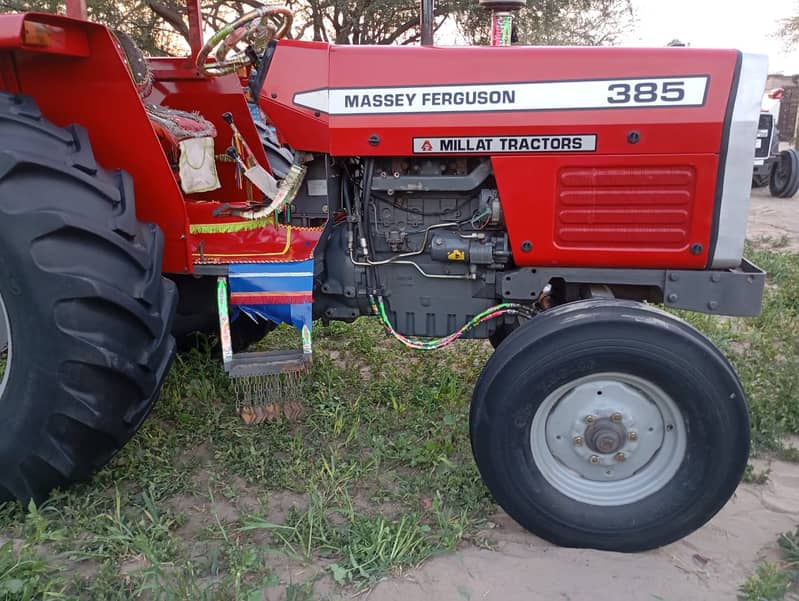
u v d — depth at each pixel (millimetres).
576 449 2354
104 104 2420
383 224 2729
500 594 2105
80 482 2510
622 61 2330
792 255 6570
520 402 2242
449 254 2627
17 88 2434
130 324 2287
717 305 2463
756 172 11438
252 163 3072
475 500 2525
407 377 3631
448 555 2279
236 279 2695
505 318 2779
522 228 2492
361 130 2506
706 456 2232
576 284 2676
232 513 2502
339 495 2580
